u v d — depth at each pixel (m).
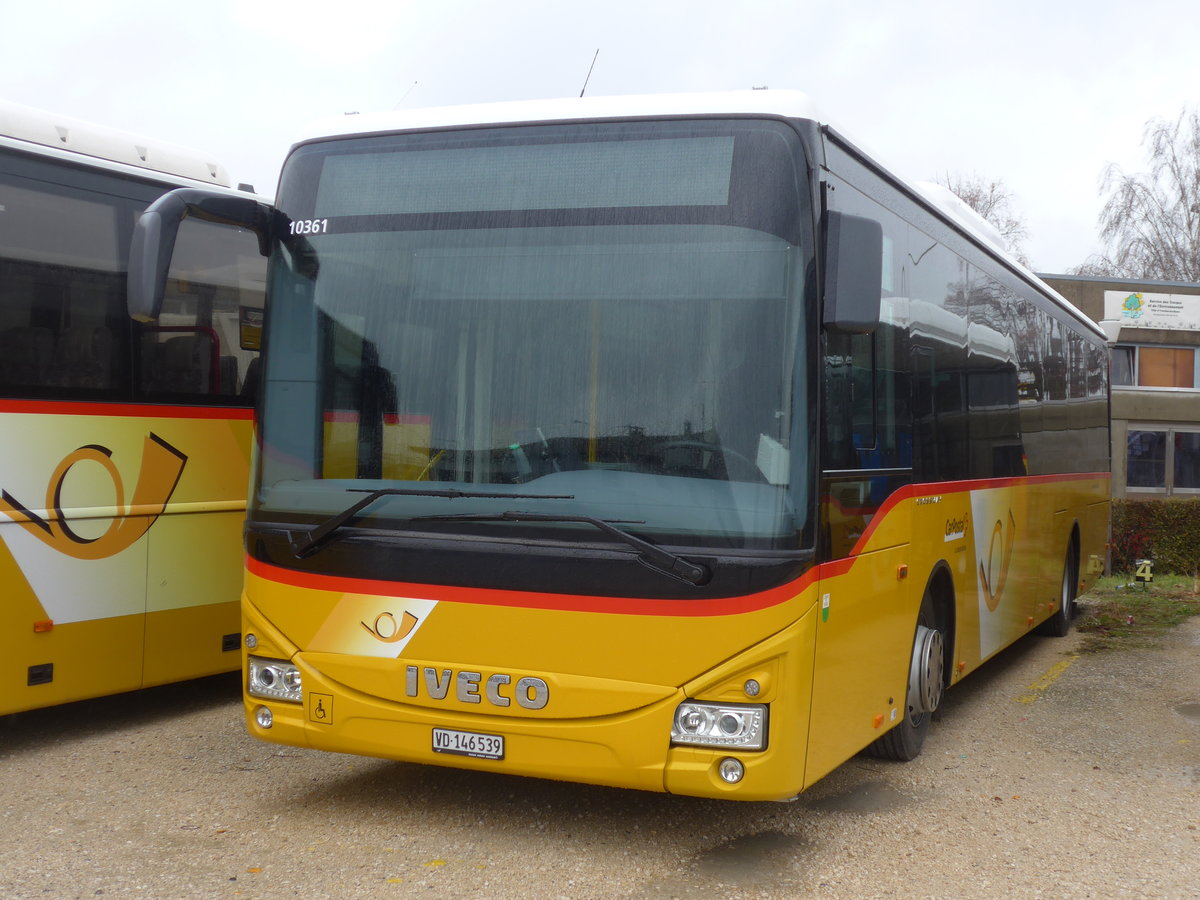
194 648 7.64
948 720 8.16
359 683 5.08
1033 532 9.73
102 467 7.04
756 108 4.98
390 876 4.88
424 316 5.18
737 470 4.69
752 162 4.89
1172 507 17.80
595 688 4.71
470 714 4.90
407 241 5.27
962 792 6.34
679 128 5.02
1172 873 5.17
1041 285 10.49
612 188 5.03
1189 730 7.90
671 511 4.70
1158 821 5.90
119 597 7.15
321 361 5.32
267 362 5.45
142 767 6.46
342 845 5.24
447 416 5.06
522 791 6.06
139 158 7.41
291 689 5.24
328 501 5.19
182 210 5.19
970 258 7.91
